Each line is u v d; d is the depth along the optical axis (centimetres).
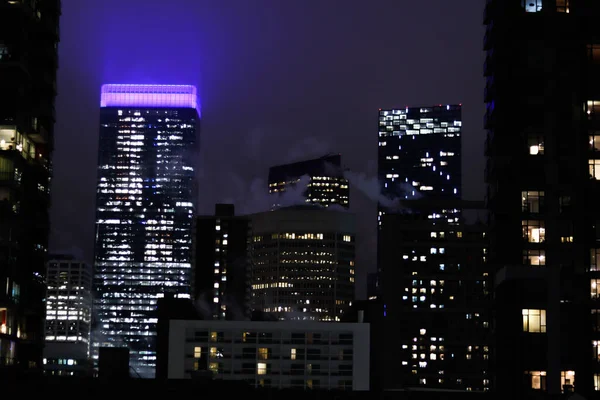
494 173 15850
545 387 14562
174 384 12025
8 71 16638
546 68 15862
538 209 15438
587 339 14650
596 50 15825
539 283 14875
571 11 16050
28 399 10862
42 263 17738
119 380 11650
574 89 15712
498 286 15200
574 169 15462
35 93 17812
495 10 16612
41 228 17762
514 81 15900
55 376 11556
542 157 15562
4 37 16850
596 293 14850
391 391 13212
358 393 13175
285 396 12825
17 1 16925
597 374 14525
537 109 15738
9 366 13675
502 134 15862
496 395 13375
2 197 16188
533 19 16038
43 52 17900
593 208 15162
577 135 15550
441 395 13162
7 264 15862
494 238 15812
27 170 17362
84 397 11344
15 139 16388
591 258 15038
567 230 15325
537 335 14750
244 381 13588
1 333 15612
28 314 17438
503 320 15012
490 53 17238
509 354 14850
